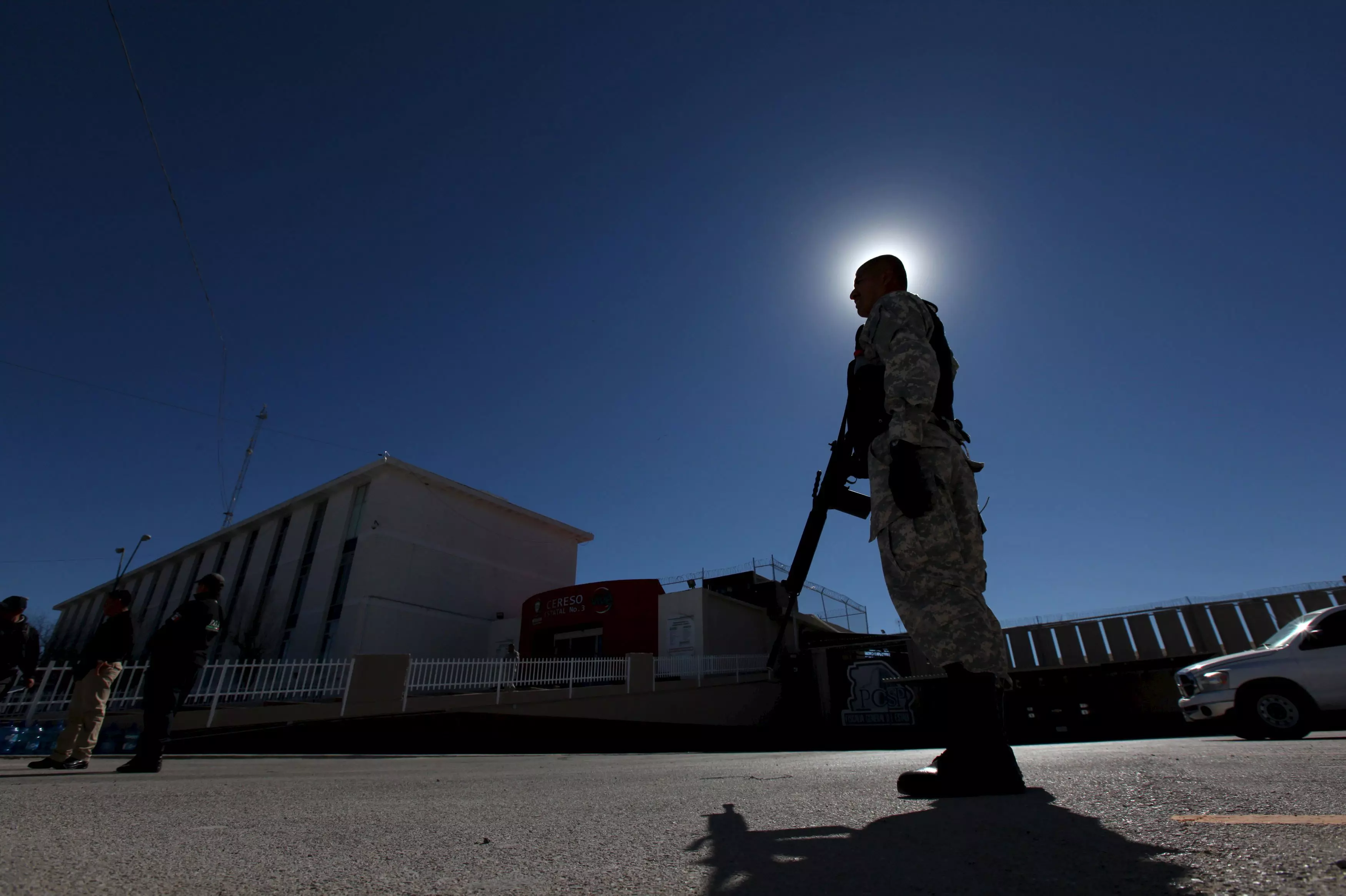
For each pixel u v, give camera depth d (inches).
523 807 61.7
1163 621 631.2
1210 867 28.4
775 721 732.7
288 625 984.3
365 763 225.6
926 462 67.6
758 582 936.9
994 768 56.4
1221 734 500.4
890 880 29.9
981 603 62.9
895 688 714.8
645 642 821.2
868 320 81.1
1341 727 227.9
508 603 1084.5
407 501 991.6
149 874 34.4
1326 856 28.5
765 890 29.1
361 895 30.4
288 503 1101.1
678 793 70.9
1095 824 39.9
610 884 31.4
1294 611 577.0
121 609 164.1
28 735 254.2
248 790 85.4
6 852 38.7
